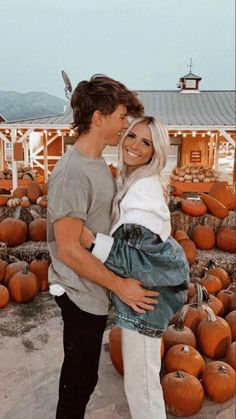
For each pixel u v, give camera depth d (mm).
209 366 2090
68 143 10945
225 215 3902
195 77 12953
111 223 1479
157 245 1388
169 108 11141
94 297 1486
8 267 3389
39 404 2006
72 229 1316
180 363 2086
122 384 2191
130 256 1381
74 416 1615
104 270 1364
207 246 3811
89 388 1613
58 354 2488
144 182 1409
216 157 9945
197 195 7562
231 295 2949
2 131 8664
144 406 1558
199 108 11164
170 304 1504
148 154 1454
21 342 2635
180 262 1430
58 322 2930
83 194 1335
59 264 1515
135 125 1450
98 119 1385
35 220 4000
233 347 2271
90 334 1514
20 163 9039
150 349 1513
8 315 3033
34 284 3262
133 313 1468
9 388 2137
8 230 3750
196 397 1888
